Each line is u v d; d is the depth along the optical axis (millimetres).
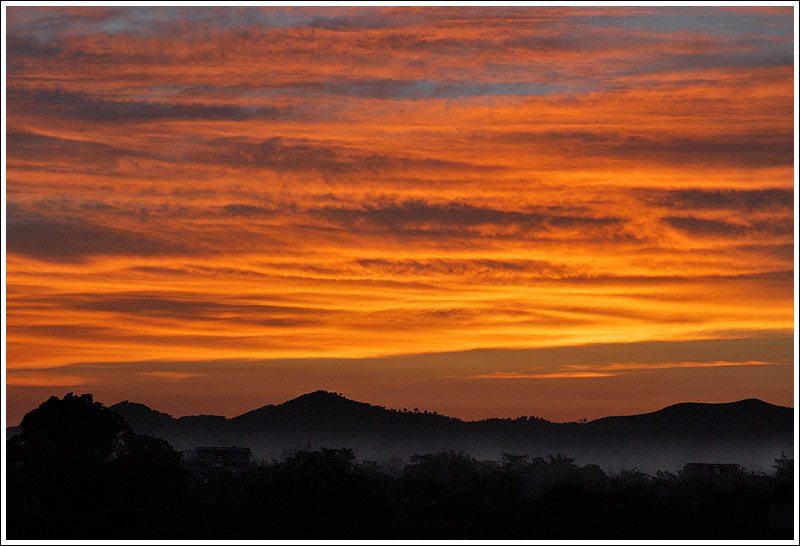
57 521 191500
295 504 192000
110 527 190250
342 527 192250
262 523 194000
